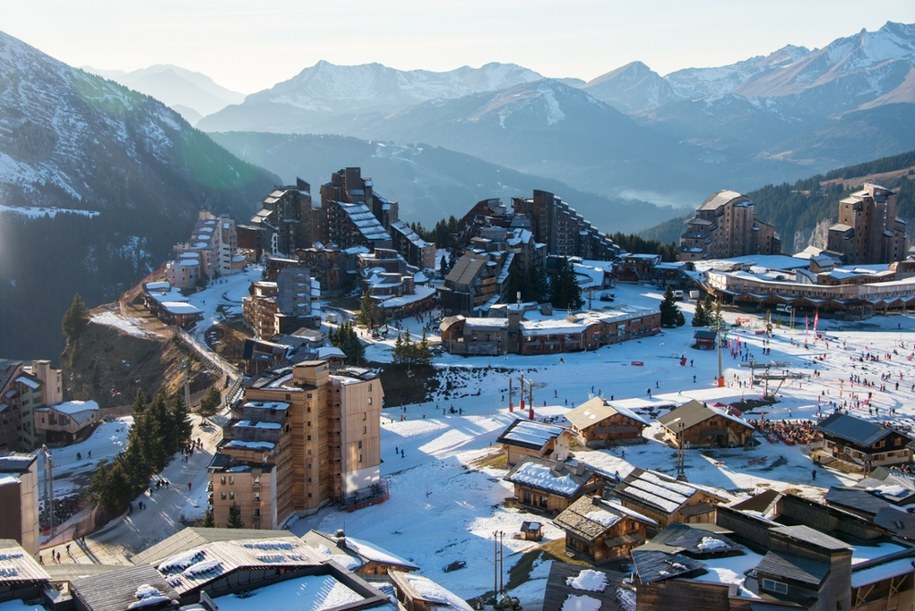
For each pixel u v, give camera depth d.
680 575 85.75
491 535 143.12
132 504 180.38
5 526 150.38
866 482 120.38
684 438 177.38
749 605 82.19
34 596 91.75
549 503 152.25
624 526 126.44
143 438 196.50
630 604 97.38
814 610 81.44
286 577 95.69
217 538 105.50
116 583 91.06
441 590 102.50
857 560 90.81
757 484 156.50
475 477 172.62
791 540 87.50
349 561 109.38
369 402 171.25
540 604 114.62
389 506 165.75
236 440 160.25
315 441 166.12
